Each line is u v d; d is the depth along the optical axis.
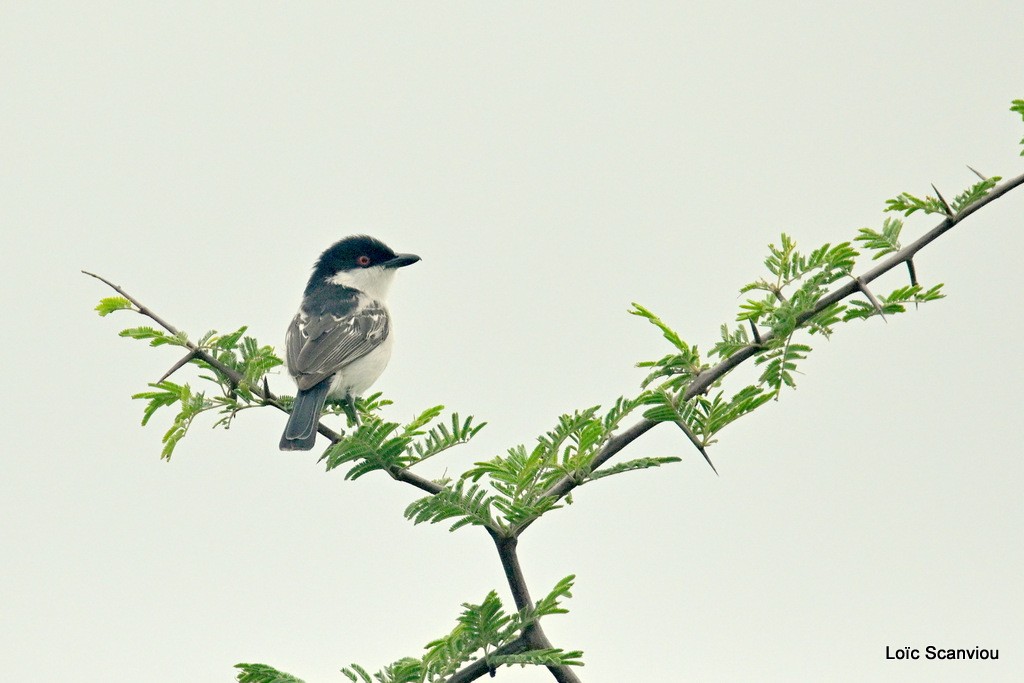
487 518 7.35
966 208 7.70
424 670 7.42
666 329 7.38
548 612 7.25
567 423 7.55
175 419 8.55
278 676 7.34
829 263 7.36
